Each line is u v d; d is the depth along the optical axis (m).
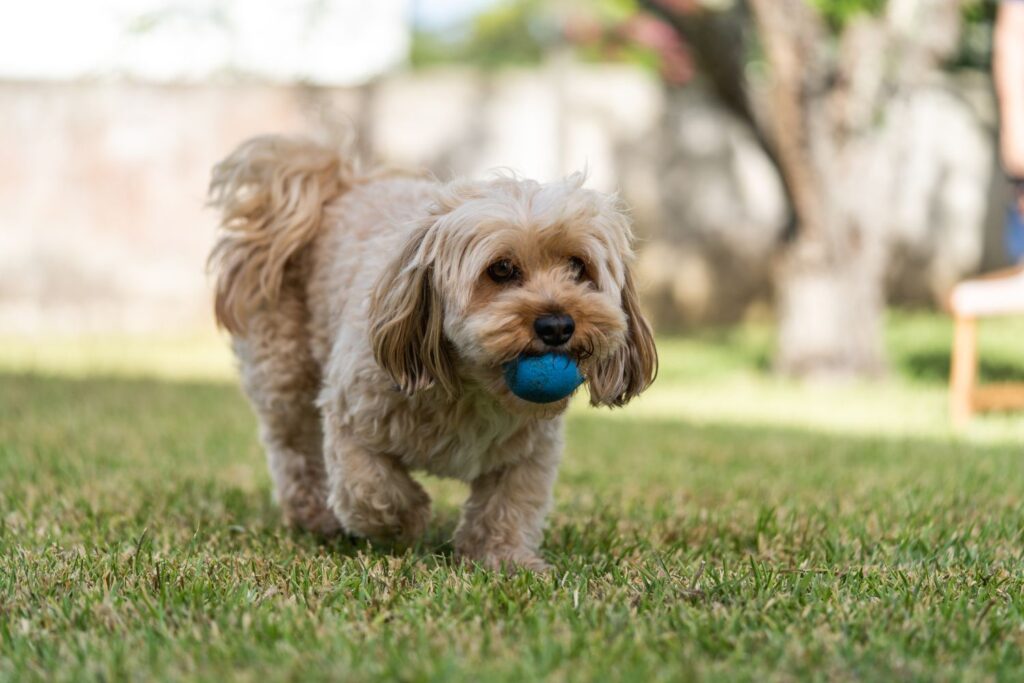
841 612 2.76
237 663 2.36
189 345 11.48
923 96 12.67
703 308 12.82
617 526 4.02
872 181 9.73
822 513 4.21
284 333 4.03
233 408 7.45
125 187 12.30
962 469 5.42
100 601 2.80
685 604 2.80
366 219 3.92
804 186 9.62
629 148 12.70
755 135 9.72
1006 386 7.89
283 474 4.12
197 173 12.36
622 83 12.67
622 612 2.70
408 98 12.64
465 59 23.00
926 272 12.88
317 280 3.97
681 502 4.58
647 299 12.76
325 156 4.20
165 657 2.37
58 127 12.20
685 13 9.40
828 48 10.38
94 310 12.37
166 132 12.29
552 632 2.56
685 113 12.68
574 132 12.70
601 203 3.46
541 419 3.39
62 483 4.64
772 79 9.41
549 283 3.25
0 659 2.41
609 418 7.63
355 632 2.55
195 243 12.38
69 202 12.28
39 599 2.85
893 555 3.58
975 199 12.85
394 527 3.62
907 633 2.58
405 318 3.31
